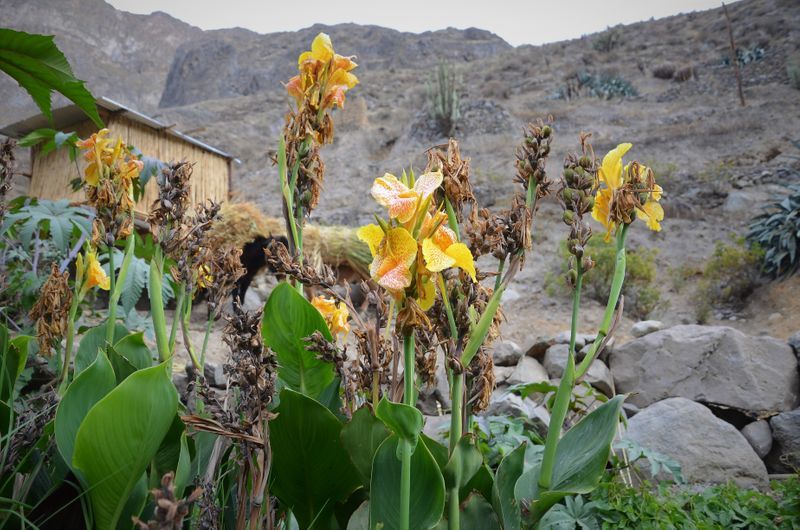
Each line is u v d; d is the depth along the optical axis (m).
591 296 7.90
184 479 1.00
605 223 1.18
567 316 7.48
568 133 17.67
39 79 1.81
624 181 1.15
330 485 1.09
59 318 1.43
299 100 1.30
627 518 2.41
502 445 2.44
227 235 5.55
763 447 4.10
